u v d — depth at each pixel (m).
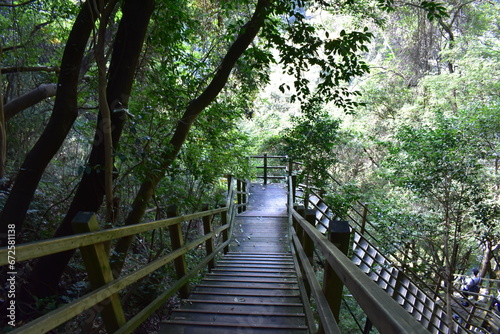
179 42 6.30
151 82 5.88
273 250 7.80
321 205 10.22
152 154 4.48
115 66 4.45
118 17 7.37
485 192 9.20
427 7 4.87
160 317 5.08
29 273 4.12
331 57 5.36
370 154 16.59
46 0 7.08
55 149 4.11
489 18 15.66
